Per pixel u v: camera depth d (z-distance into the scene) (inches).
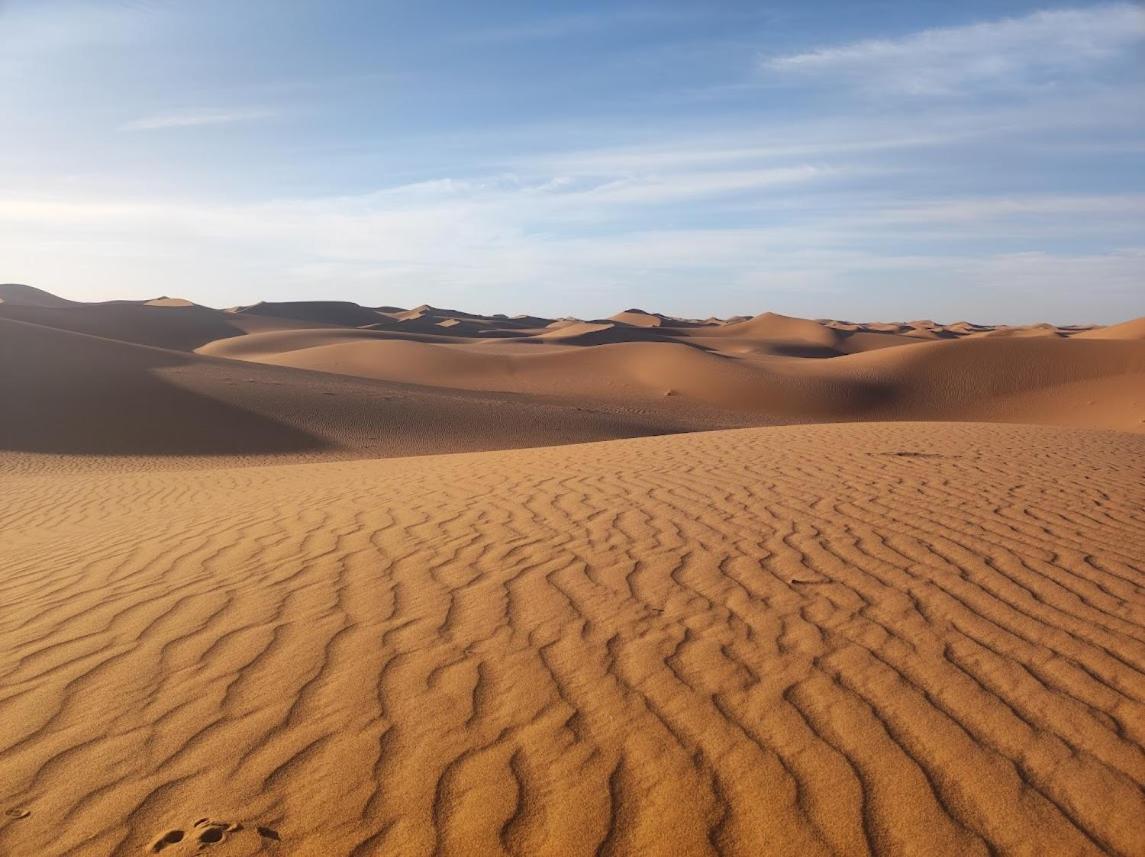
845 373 3019.2
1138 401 2518.5
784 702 149.9
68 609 223.8
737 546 252.5
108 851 115.4
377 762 135.2
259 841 116.3
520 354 3272.6
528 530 283.3
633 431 1866.4
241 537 302.2
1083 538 257.8
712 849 112.3
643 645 177.3
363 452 1414.9
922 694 151.8
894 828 115.0
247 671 172.6
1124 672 159.6
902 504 309.0
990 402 2795.3
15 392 1530.5
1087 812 117.3
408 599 213.6
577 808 121.5
